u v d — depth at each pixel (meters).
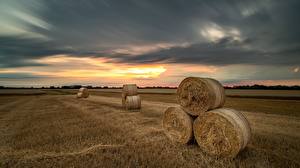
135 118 11.45
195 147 6.47
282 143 6.67
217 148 5.73
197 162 5.20
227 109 6.26
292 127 9.21
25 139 7.42
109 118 11.52
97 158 5.36
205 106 6.21
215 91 6.30
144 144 6.56
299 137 7.41
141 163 5.07
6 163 5.17
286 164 4.93
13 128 9.44
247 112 14.79
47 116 12.84
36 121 11.13
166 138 7.28
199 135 6.21
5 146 6.65
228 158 5.46
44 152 5.98
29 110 16.64
